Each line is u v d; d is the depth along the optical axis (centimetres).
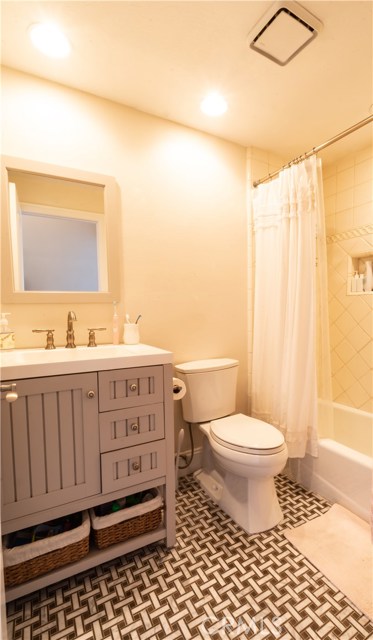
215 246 194
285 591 108
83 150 150
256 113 169
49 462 102
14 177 137
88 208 152
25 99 137
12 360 107
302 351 169
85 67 134
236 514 145
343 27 116
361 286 212
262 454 131
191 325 187
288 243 175
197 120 175
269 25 115
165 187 175
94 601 105
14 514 97
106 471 111
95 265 155
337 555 124
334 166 229
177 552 127
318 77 142
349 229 219
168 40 121
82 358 109
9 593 98
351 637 94
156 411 121
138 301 169
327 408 172
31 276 141
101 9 108
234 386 183
